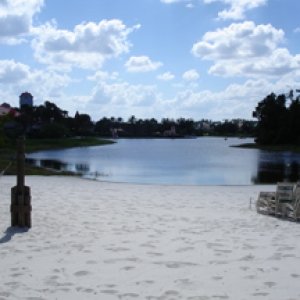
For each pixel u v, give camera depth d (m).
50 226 9.31
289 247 7.51
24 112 120.75
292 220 10.23
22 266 6.36
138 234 8.61
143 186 18.70
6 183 18.81
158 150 84.31
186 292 5.29
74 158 57.78
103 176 30.83
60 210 11.52
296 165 44.59
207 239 8.16
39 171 28.19
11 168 28.28
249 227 9.37
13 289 5.38
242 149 89.44
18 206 9.10
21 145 9.15
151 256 6.94
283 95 103.44
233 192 16.58
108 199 13.98
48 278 5.81
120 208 12.08
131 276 5.91
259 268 6.28
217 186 19.08
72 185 18.53
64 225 9.45
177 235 8.52
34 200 13.43
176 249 7.39
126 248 7.43
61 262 6.58
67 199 13.78
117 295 5.18
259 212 11.47
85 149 89.25
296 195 10.65
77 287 5.46
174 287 5.47
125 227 9.32
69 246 7.57
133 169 38.72
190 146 107.31
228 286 5.51
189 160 53.09
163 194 15.68
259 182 27.42
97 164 45.88
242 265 6.44
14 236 8.32
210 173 34.81
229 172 35.75
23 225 9.13
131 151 79.94
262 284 5.59
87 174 32.22
